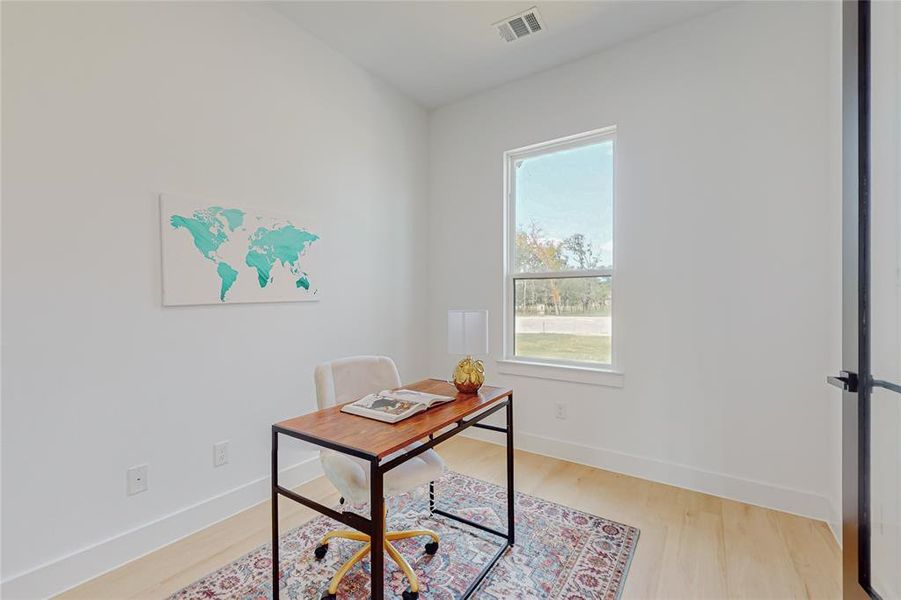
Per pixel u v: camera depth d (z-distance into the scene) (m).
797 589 1.60
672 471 2.50
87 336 1.70
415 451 1.35
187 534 2.00
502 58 2.82
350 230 2.87
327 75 2.69
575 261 2.93
